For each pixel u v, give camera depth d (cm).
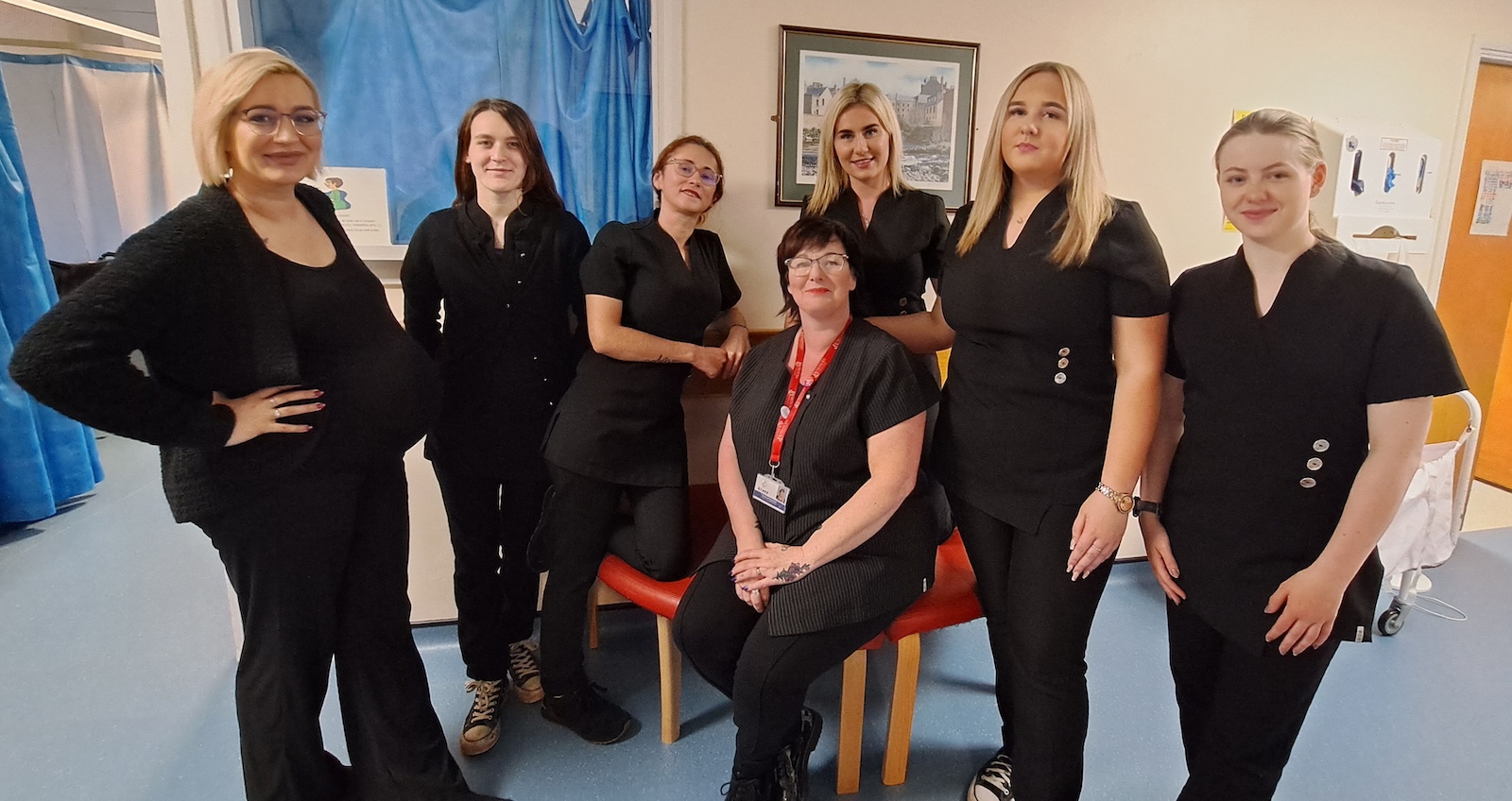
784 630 146
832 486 153
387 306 143
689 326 181
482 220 169
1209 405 127
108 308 106
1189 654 140
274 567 130
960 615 167
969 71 233
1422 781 178
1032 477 142
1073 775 146
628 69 214
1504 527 335
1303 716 130
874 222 183
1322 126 262
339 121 202
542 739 191
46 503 324
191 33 189
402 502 150
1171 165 258
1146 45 247
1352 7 262
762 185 226
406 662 156
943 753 189
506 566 199
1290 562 121
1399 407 111
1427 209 276
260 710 137
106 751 183
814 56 221
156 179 511
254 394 122
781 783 164
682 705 206
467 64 207
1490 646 238
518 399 175
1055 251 132
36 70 463
